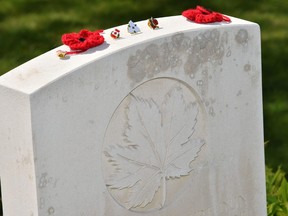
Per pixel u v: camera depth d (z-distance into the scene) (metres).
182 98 4.17
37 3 8.52
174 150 4.22
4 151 3.89
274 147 6.35
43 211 3.82
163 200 4.26
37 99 3.67
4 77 3.80
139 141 4.08
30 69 3.81
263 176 4.58
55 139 3.77
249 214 4.60
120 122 3.99
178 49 4.07
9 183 3.93
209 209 4.44
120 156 4.04
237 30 4.23
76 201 3.92
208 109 4.26
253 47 4.31
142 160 4.12
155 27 4.08
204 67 4.18
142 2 8.54
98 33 3.99
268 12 8.49
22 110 3.71
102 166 3.98
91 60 3.81
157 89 4.07
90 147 3.90
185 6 8.52
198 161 4.32
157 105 4.09
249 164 4.50
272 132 6.54
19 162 3.82
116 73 3.89
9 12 8.32
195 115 4.24
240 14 8.45
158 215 4.26
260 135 4.49
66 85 3.74
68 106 3.77
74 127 3.82
